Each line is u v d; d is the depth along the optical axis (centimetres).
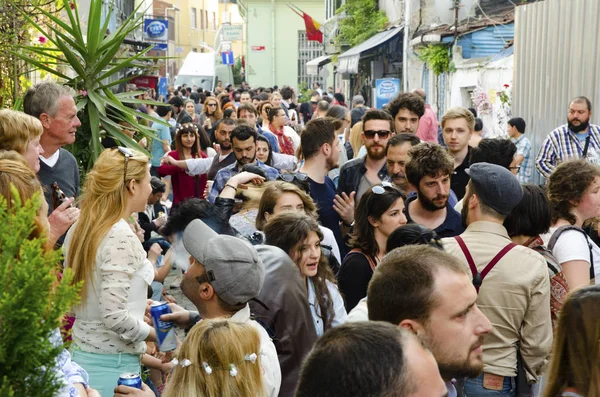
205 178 1288
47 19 1335
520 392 565
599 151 1271
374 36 4116
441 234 757
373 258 680
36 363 258
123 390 465
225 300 471
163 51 4359
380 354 260
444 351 391
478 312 400
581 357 351
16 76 1200
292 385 498
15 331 255
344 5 4409
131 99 1062
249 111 1812
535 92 1734
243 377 407
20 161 494
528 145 1623
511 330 558
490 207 579
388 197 670
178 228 630
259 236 635
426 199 746
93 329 560
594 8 1444
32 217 271
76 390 408
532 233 632
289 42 7675
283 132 1680
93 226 558
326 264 612
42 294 261
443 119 1008
